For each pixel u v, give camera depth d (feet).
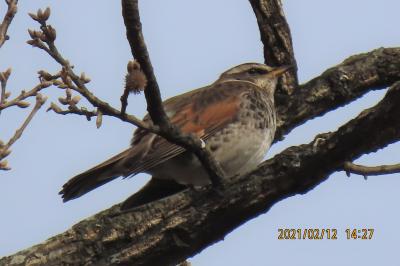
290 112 46.70
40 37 30.45
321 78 46.57
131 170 40.86
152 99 33.14
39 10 30.27
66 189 40.19
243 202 37.65
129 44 31.71
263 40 48.47
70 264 39.14
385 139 35.94
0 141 30.76
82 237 39.45
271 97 47.83
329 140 36.37
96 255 39.06
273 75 47.78
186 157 42.06
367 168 36.35
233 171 44.73
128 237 38.78
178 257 38.86
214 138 43.93
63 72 30.76
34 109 31.27
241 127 44.34
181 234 38.22
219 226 38.24
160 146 41.14
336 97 46.06
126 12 31.04
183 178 43.09
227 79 50.24
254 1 48.21
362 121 35.76
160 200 39.06
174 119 44.27
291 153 37.17
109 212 41.65
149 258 38.63
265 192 37.52
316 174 37.09
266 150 45.68
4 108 30.71
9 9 30.96
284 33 47.88
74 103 31.22
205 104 44.83
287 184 37.35
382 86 45.85
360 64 45.98
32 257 39.34
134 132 42.83
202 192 38.34
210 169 37.32
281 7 48.03
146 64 32.01
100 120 31.37
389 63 45.52
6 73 30.83
